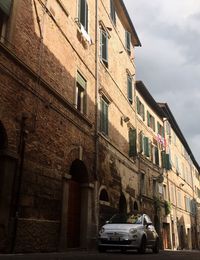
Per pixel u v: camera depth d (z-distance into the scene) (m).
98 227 17.67
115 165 21.72
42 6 13.99
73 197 16.23
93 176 17.84
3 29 11.70
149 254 15.26
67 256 10.58
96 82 19.61
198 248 50.41
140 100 31.19
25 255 10.01
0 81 10.94
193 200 52.06
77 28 17.58
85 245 16.27
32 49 13.05
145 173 29.58
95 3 21.00
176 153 44.22
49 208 13.07
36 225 12.07
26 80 12.29
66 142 15.00
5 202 10.65
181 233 41.66
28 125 12.20
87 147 17.41
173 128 44.22
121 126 24.14
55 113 14.20
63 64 15.60
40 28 13.71
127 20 27.17
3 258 8.48
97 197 17.95
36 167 12.42
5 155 10.88
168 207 35.12
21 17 12.48
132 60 28.97
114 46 24.16
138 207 26.00
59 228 13.65
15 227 10.88
